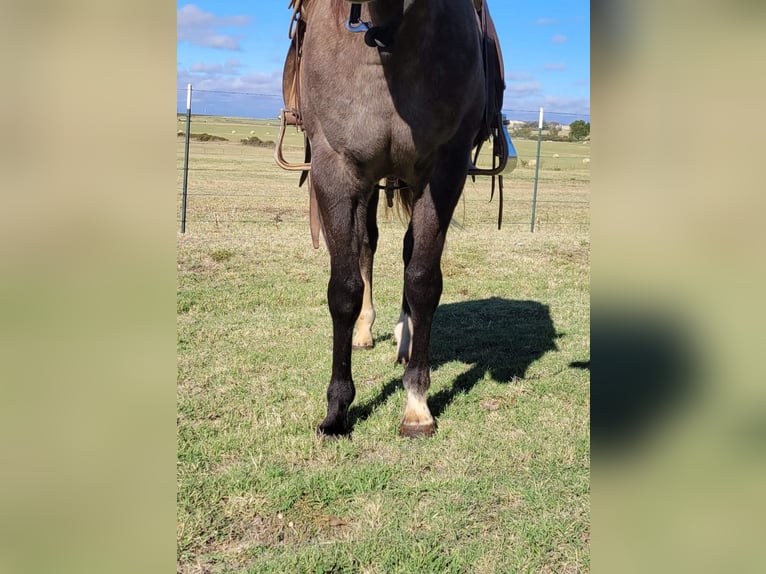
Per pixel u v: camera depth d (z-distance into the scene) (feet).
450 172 8.54
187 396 10.44
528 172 65.36
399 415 9.78
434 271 8.89
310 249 24.38
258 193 41.45
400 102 7.85
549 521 6.87
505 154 10.30
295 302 17.30
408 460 8.34
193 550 6.37
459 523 6.86
